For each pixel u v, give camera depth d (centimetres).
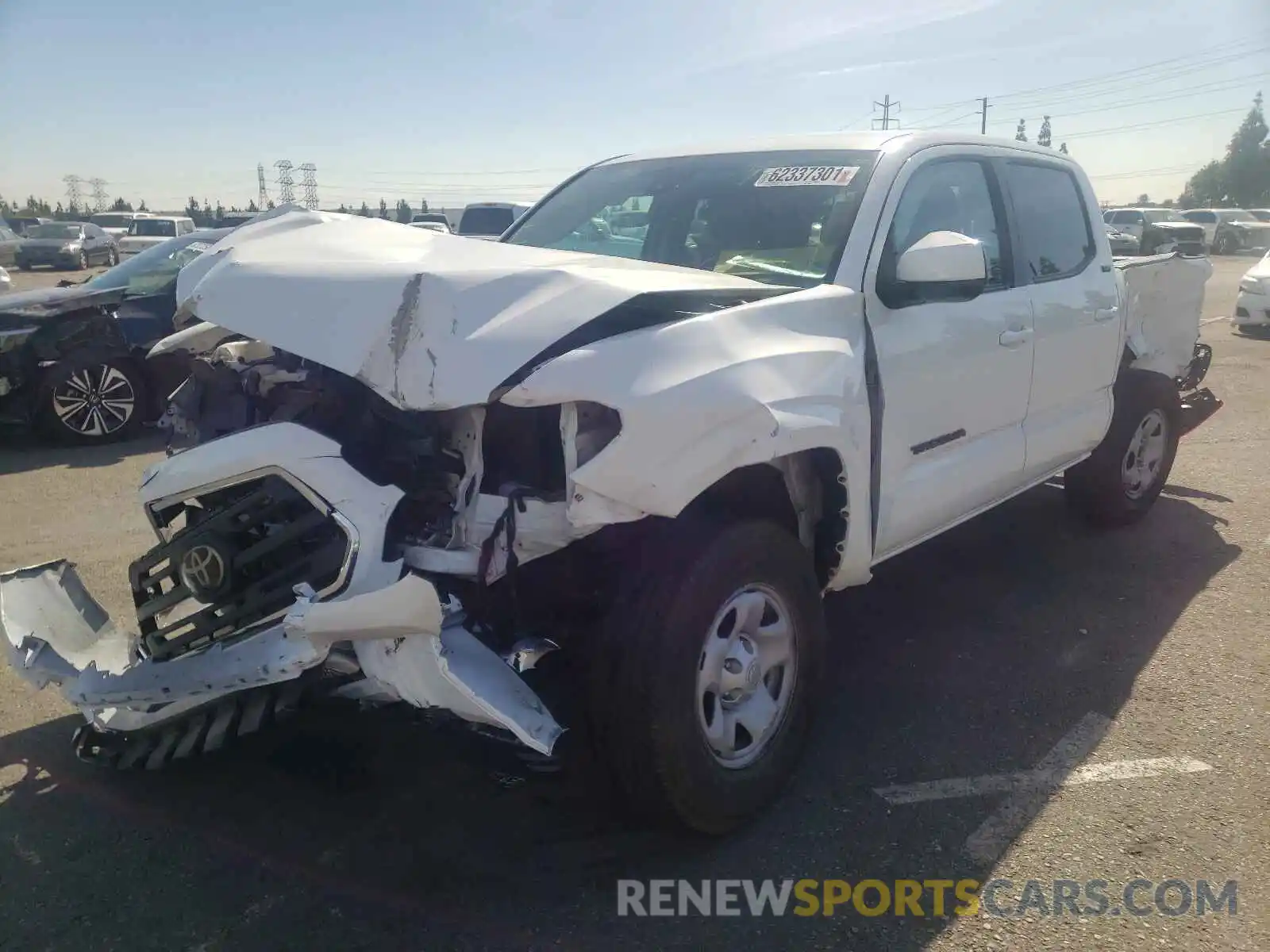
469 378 248
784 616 304
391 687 248
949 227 395
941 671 404
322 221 357
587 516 249
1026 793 320
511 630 275
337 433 281
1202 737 352
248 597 268
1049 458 465
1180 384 645
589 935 256
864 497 325
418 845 292
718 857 288
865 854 289
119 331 832
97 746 309
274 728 357
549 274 269
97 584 485
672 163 434
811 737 354
